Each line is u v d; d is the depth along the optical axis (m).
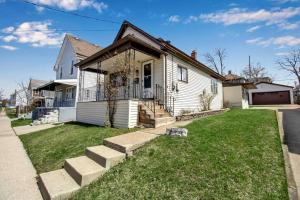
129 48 8.15
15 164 5.44
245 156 3.98
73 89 17.38
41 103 26.19
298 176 3.46
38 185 4.01
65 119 15.38
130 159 4.23
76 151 5.49
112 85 8.94
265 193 2.83
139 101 8.25
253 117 8.73
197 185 3.07
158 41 9.47
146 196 2.97
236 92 20.20
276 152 4.25
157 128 7.07
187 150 4.30
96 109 9.98
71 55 18.75
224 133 5.58
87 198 3.12
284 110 15.23
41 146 7.03
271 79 43.06
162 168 3.68
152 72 10.05
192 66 12.29
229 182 3.08
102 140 5.96
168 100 9.43
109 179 3.59
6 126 14.92
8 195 3.56
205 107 13.52
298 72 36.69
